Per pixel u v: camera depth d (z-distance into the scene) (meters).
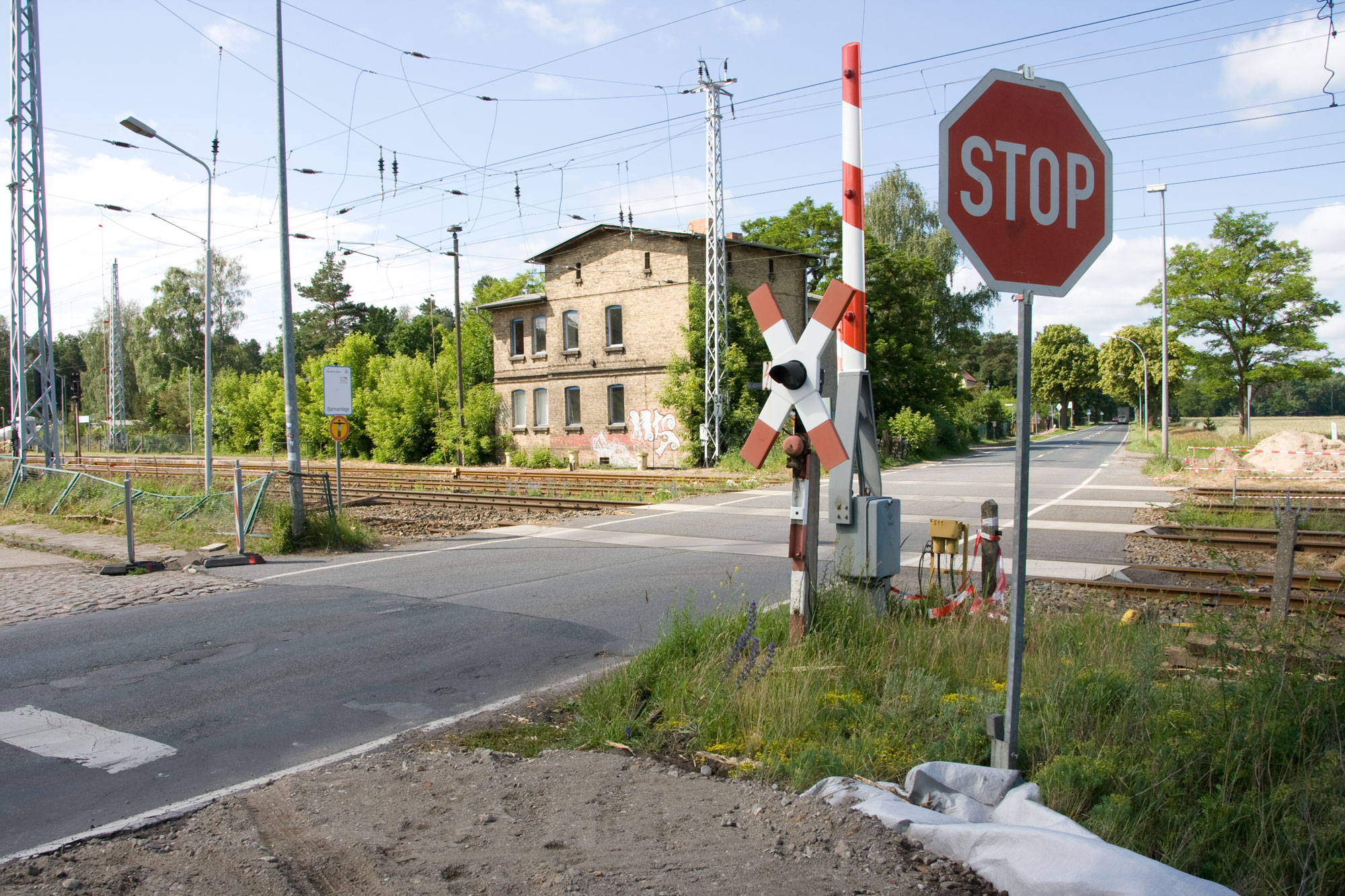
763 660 5.43
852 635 6.11
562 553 13.02
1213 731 3.86
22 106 21.58
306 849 3.56
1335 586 9.02
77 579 11.09
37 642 7.66
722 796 3.96
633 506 19.83
